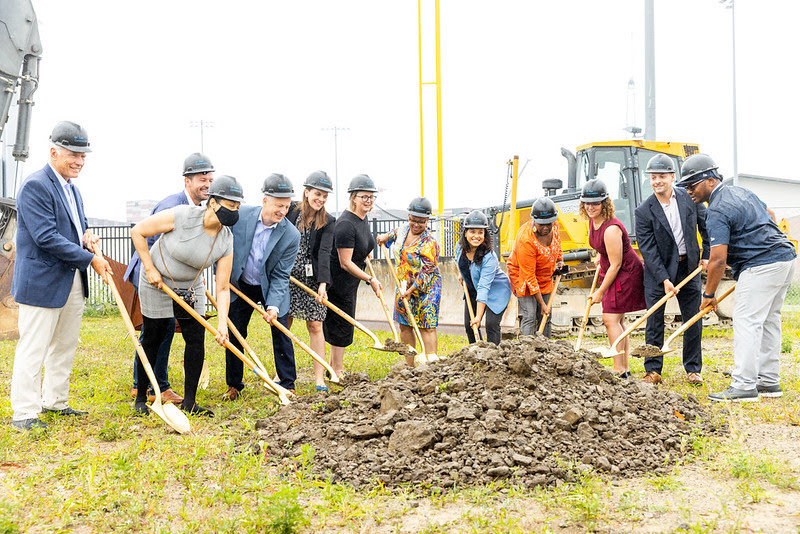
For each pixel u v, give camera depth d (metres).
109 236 18.25
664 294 6.44
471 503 3.35
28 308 4.74
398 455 3.87
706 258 6.61
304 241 5.96
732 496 3.42
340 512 3.26
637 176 10.56
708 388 6.19
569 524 3.08
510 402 4.29
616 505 3.28
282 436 4.28
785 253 5.54
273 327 5.95
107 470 3.78
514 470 3.65
